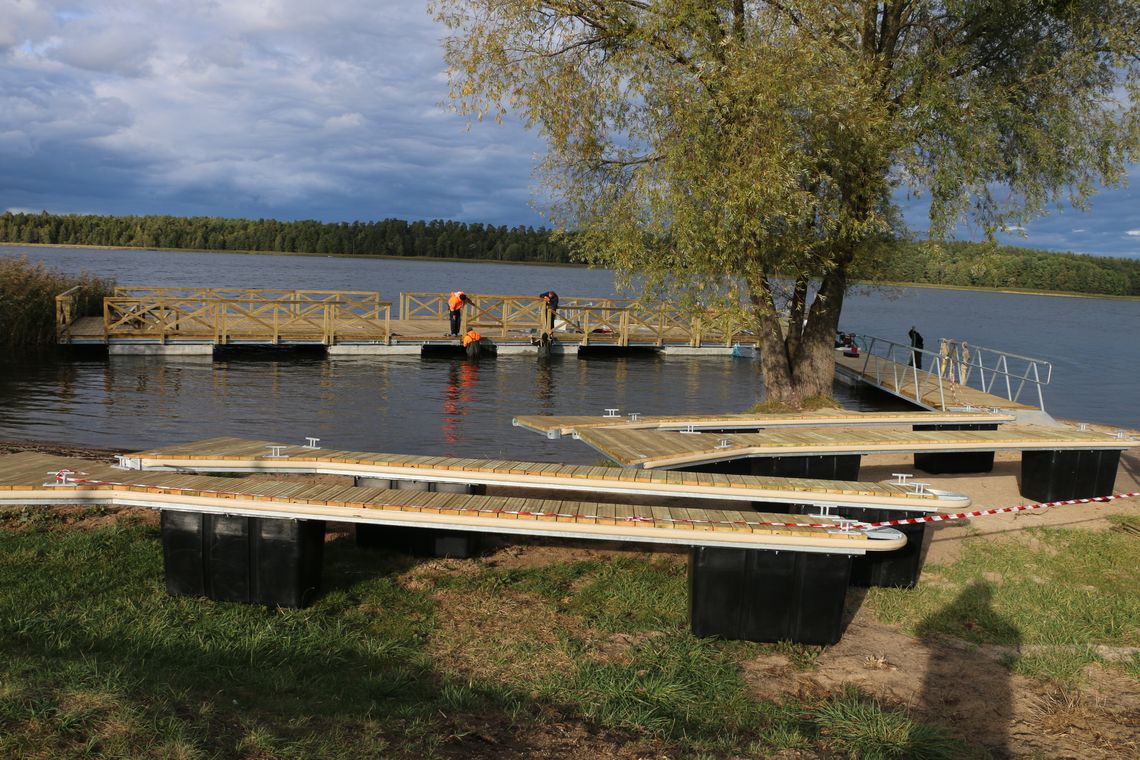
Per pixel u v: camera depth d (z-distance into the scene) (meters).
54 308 23.77
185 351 24.16
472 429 15.12
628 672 4.63
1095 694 4.73
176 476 5.96
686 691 4.47
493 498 5.76
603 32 12.66
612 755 3.70
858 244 13.55
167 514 5.41
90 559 6.10
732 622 5.20
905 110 12.52
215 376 20.62
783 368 15.05
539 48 12.87
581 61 13.07
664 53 11.94
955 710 4.48
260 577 5.33
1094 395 24.67
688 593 5.52
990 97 12.42
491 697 4.30
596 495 8.62
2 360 21.83
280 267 98.69
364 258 165.88
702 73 11.62
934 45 12.96
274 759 3.34
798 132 11.76
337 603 5.54
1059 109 12.48
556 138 13.41
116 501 5.48
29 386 18.16
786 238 12.52
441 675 4.58
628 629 5.36
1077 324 61.94
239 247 161.62
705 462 7.74
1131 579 6.63
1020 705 4.56
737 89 11.22
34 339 23.28
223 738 3.46
